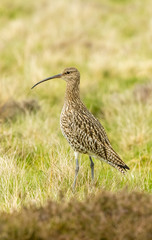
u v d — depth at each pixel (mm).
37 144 12172
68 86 10680
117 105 15867
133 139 12953
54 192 8719
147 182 9523
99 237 6125
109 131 14062
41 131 13094
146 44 24766
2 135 12391
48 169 10023
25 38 26094
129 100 16453
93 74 20516
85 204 6738
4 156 10711
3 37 26094
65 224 6324
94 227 6227
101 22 29594
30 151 11664
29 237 6086
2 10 32562
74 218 6395
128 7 33344
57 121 13922
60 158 10305
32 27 27875
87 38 25500
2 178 9398
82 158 11406
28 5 33469
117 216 6465
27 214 6633
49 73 19484
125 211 6539
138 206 6680
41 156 11203
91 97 16875
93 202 6852
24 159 11195
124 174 9742
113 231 6219
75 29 26906
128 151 12508
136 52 23516
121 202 6746
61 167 10047
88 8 31750
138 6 33375
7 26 28547
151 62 21328
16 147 11523
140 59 22328
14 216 6816
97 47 24219
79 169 10320
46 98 17344
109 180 9688
